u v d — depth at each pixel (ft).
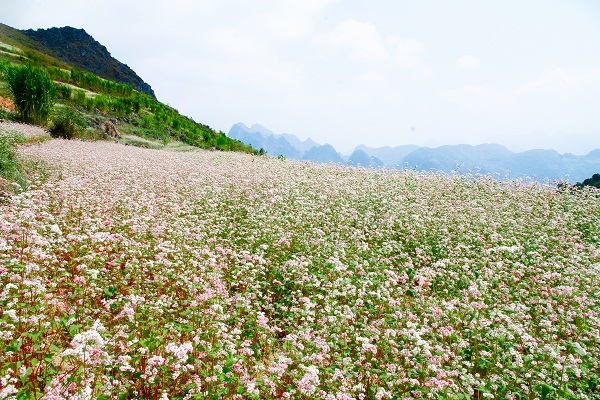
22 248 21.63
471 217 45.14
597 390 19.76
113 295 22.52
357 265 28.94
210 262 25.71
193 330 19.15
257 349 20.10
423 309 25.00
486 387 18.94
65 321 17.02
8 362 14.65
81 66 597.93
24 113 95.35
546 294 27.58
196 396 14.93
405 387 18.45
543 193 58.44
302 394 16.70
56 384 13.35
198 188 48.62
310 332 20.99
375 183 59.06
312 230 36.42
